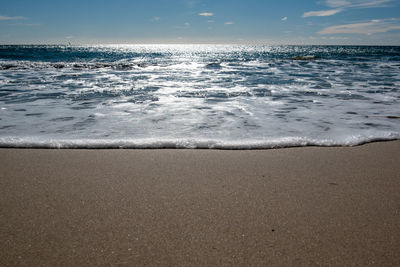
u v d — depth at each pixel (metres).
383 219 1.52
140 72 11.42
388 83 7.66
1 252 1.25
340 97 5.48
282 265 1.19
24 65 13.73
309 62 17.59
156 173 2.07
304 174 2.08
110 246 1.29
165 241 1.33
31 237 1.35
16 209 1.59
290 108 4.45
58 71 11.52
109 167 2.18
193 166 2.21
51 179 1.97
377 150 2.59
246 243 1.32
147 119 3.68
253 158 2.38
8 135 2.93
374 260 1.22
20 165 2.20
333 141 2.80
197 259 1.22
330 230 1.42
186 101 5.05
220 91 6.29
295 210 1.60
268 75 10.19
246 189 1.84
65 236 1.36
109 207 1.62
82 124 3.41
